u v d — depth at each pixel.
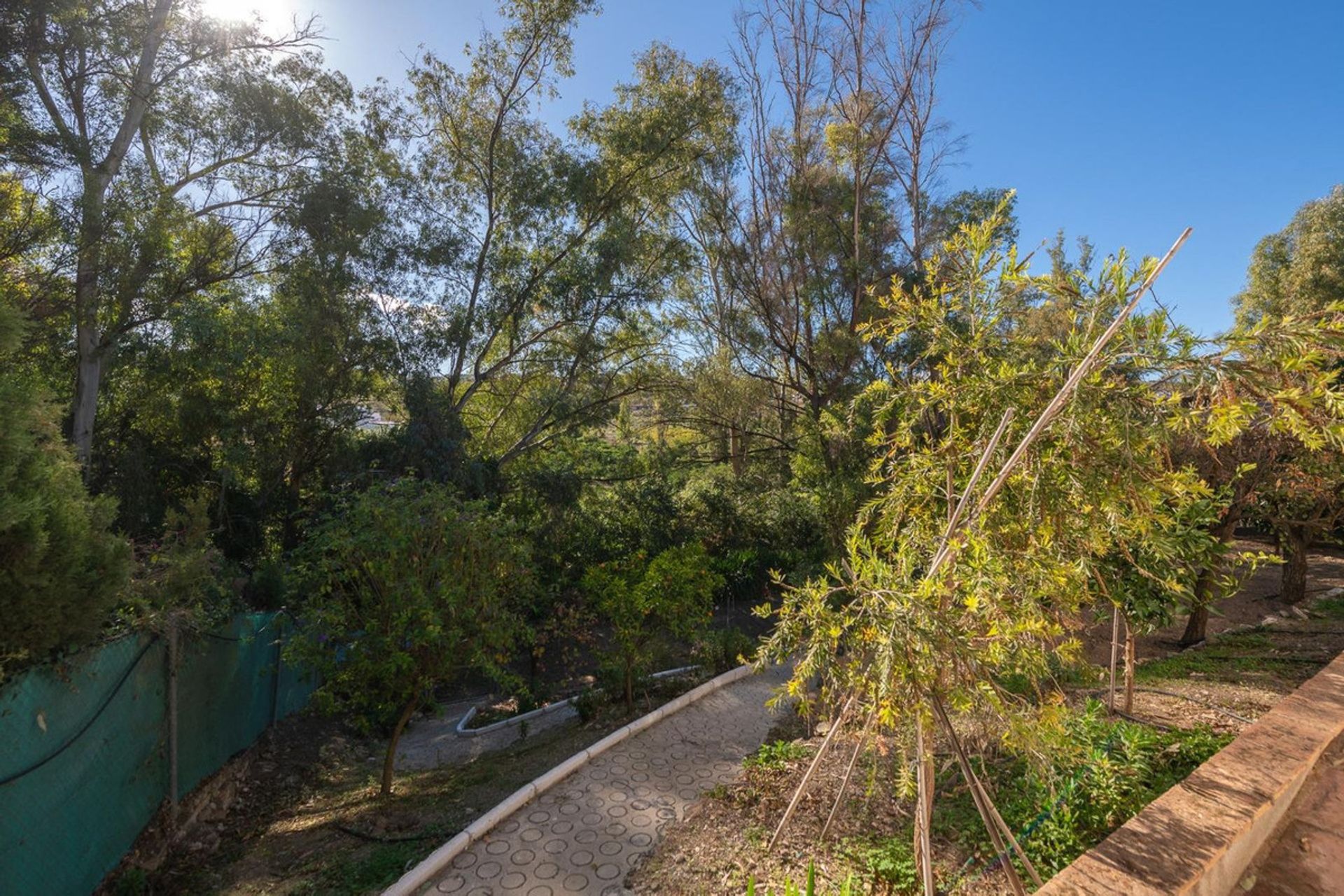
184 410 13.55
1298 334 2.40
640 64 19.02
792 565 16.22
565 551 16.00
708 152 18.91
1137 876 2.63
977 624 3.10
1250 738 3.86
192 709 7.29
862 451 13.97
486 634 7.46
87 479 11.76
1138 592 5.40
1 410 4.53
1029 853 3.94
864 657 3.10
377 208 15.73
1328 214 18.45
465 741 10.61
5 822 4.57
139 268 11.70
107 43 11.09
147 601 6.41
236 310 14.41
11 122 10.10
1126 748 4.70
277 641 8.23
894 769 5.45
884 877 4.14
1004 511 3.17
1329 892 2.85
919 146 18.58
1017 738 3.05
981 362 3.49
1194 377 2.70
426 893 4.81
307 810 7.89
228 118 13.60
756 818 5.32
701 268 21.36
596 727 9.28
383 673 6.99
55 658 5.07
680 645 13.03
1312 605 11.06
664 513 17.61
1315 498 8.55
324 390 14.66
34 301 10.68
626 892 4.68
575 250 18.28
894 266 17.69
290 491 14.80
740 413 18.73
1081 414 2.79
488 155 17.86
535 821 5.80
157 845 6.36
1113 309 3.10
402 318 16.16
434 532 7.55
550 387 19.28
